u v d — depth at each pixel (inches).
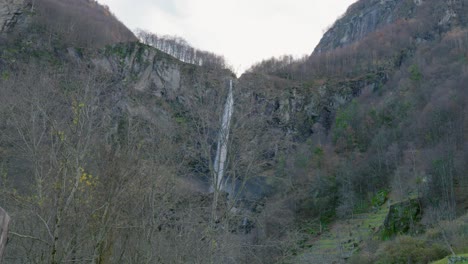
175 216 589.6
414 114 3056.1
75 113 456.4
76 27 3036.4
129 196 449.1
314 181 2317.9
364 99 3969.0
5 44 2517.2
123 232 487.8
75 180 388.8
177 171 617.3
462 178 2006.6
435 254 1081.4
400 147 2770.7
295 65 4665.4
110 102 681.6
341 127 3307.1
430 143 2578.7
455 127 2509.8
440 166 2004.2
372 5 7253.9
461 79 3083.2
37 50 2603.3
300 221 1803.6
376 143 2906.0
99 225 403.5
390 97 3641.7
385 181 2561.5
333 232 1975.9
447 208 1691.7
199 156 737.0
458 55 3801.7
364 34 6850.4
